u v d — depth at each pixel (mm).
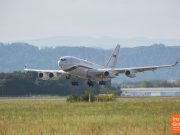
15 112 142625
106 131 95625
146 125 104438
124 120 114875
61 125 105750
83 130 96938
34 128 100625
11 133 94000
